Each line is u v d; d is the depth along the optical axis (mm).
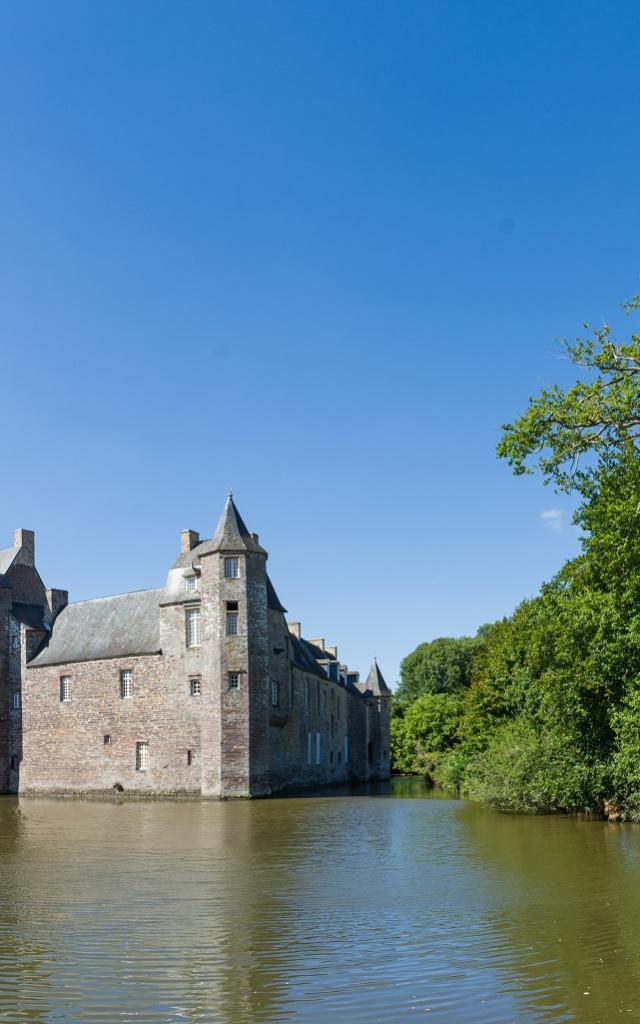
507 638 52000
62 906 16047
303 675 60812
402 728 92812
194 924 14500
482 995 10672
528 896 16625
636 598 26359
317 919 14828
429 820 32125
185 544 56188
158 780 52906
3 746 61875
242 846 25250
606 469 24422
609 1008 10156
